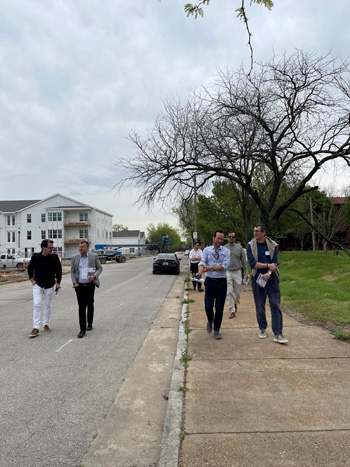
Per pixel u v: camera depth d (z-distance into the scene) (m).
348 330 6.38
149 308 10.66
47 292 7.61
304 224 42.03
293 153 18.11
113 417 3.73
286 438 3.04
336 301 9.13
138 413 3.82
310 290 10.95
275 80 16.31
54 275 7.61
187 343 6.11
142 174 17.83
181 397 3.95
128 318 9.09
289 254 29.91
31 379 4.84
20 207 68.25
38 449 3.13
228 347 5.79
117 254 50.41
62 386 4.58
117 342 6.73
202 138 17.22
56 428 3.50
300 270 17.33
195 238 26.34
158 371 5.12
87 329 7.74
